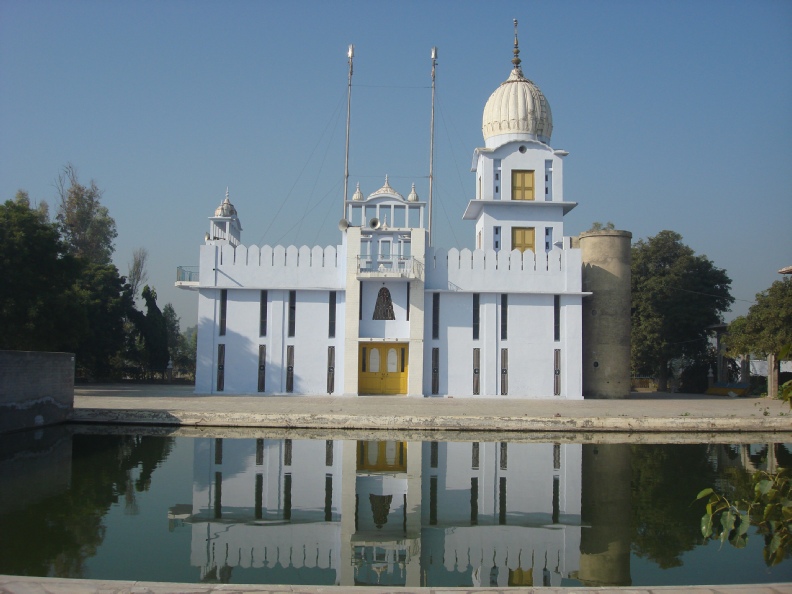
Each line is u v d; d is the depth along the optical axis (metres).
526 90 42.47
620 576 9.73
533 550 10.95
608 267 37.66
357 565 10.12
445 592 7.38
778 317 36.47
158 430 23.30
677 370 56.47
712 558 10.57
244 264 35.78
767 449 20.67
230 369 35.38
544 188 40.22
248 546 10.88
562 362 36.16
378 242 37.53
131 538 11.03
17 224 32.59
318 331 35.66
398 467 17.28
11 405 21.89
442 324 36.06
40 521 11.84
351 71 41.69
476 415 24.72
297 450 19.52
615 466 17.66
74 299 35.88
